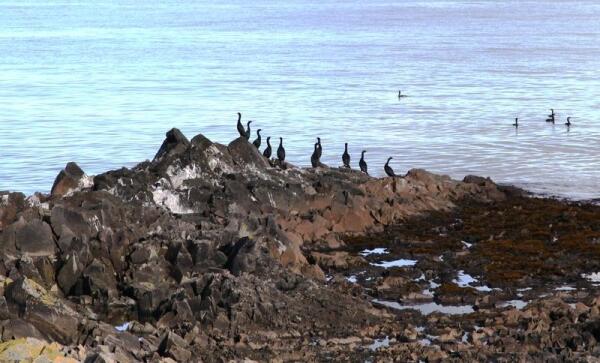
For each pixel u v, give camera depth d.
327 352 40.19
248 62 194.25
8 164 89.88
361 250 57.03
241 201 59.66
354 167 88.69
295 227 58.38
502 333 42.34
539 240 58.47
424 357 39.53
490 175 84.06
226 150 65.06
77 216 50.50
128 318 44.41
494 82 158.50
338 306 45.25
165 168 61.72
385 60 198.00
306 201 61.59
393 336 42.38
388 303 47.59
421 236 59.53
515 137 104.19
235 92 145.50
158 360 37.56
